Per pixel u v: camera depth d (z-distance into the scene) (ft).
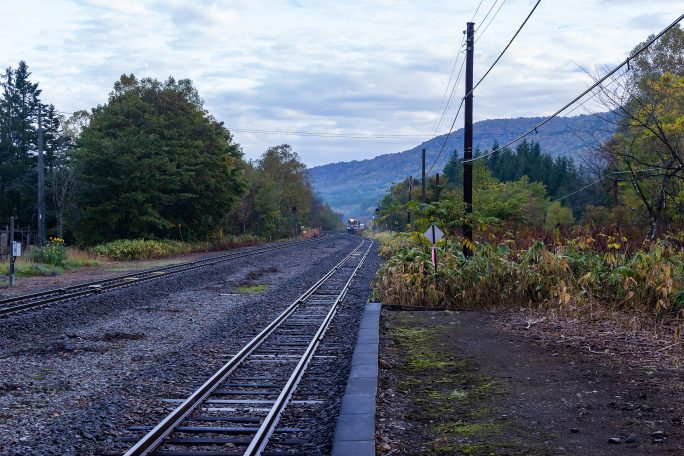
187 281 79.56
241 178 184.75
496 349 34.32
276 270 103.35
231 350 37.83
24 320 45.88
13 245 73.15
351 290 72.64
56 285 73.26
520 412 22.80
